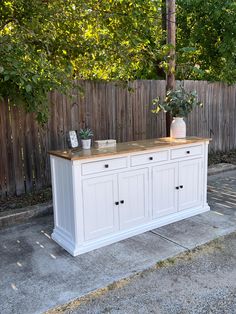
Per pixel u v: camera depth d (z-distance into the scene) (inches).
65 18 145.7
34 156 158.9
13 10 138.8
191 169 141.0
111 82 177.9
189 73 263.4
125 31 161.8
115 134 185.2
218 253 108.7
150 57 177.5
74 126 168.9
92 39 154.4
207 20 246.2
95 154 109.7
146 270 98.5
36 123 156.8
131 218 123.5
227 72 238.7
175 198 136.9
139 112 193.6
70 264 102.9
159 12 205.6
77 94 166.2
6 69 106.1
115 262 103.6
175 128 146.4
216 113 240.8
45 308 81.4
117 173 116.4
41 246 116.4
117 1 157.2
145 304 82.5
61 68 140.3
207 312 78.8
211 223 134.6
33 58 121.0
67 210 113.0
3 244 118.4
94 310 80.6
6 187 152.6
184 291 87.7
